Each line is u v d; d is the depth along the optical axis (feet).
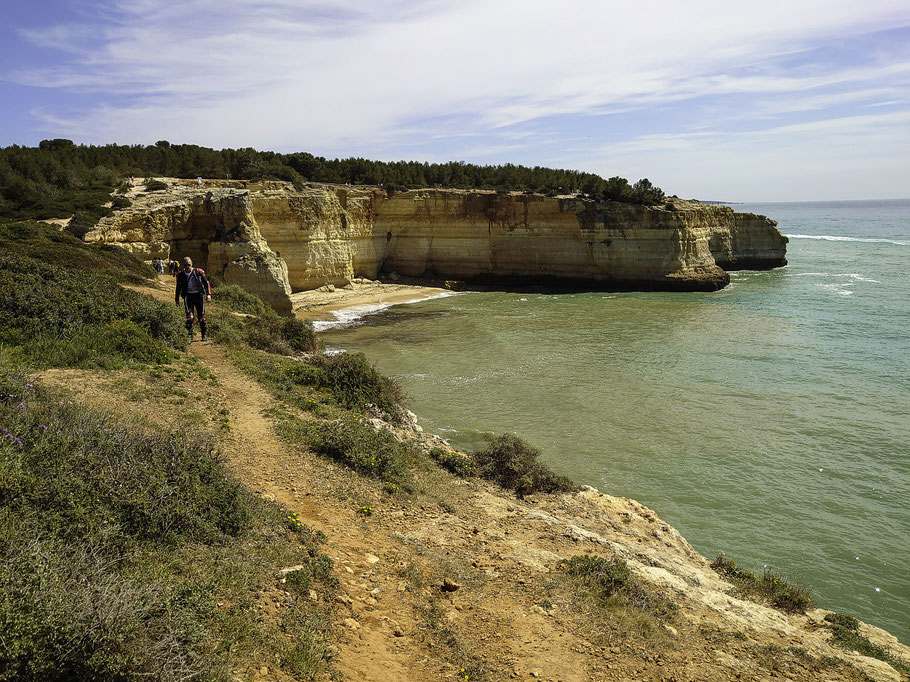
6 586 12.71
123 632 12.59
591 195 198.08
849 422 69.31
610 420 69.05
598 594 24.23
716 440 63.77
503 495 39.19
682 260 184.03
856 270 219.20
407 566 23.57
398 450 38.93
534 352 103.04
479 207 193.57
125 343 41.19
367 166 223.92
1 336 37.27
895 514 49.60
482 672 17.69
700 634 23.12
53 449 19.71
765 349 104.94
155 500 19.38
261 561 19.77
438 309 153.38
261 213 149.89
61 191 121.90
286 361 53.31
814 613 30.42
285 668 14.98
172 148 204.64
